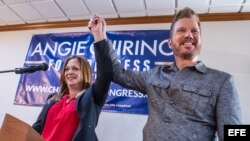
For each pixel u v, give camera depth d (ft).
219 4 7.68
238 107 3.25
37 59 9.28
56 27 9.59
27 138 2.71
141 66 8.11
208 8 7.93
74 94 5.78
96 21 4.47
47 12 8.93
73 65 5.97
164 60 8.01
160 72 4.08
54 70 8.92
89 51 8.81
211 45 7.93
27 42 9.74
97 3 8.14
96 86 5.15
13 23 9.90
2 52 9.82
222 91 3.32
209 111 3.34
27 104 8.78
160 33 8.40
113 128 7.73
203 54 7.86
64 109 5.34
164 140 3.31
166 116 3.48
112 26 8.93
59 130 4.98
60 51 9.14
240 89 7.30
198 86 3.48
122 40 8.62
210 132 3.32
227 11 8.02
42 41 9.51
